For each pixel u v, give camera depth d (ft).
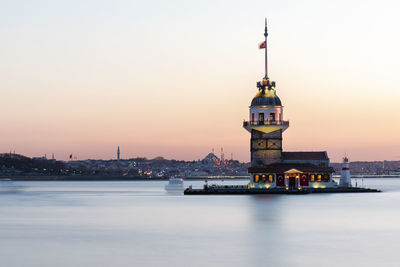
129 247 222.48
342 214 345.51
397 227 282.77
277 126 544.62
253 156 553.23
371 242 233.76
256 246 223.71
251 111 555.28
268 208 388.37
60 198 597.93
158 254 206.90
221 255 204.74
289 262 192.13
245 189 566.77
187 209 391.65
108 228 284.61
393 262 191.83
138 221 315.78
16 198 601.21
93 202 508.94
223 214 348.59
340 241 236.22
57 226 295.69
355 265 187.21
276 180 547.08
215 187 638.53
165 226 290.97
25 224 306.76
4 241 239.91
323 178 561.02
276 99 554.05
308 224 295.89
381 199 488.85
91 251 213.87
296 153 556.92
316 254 206.39
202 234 258.98
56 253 210.18
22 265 188.75
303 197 497.46
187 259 197.26
